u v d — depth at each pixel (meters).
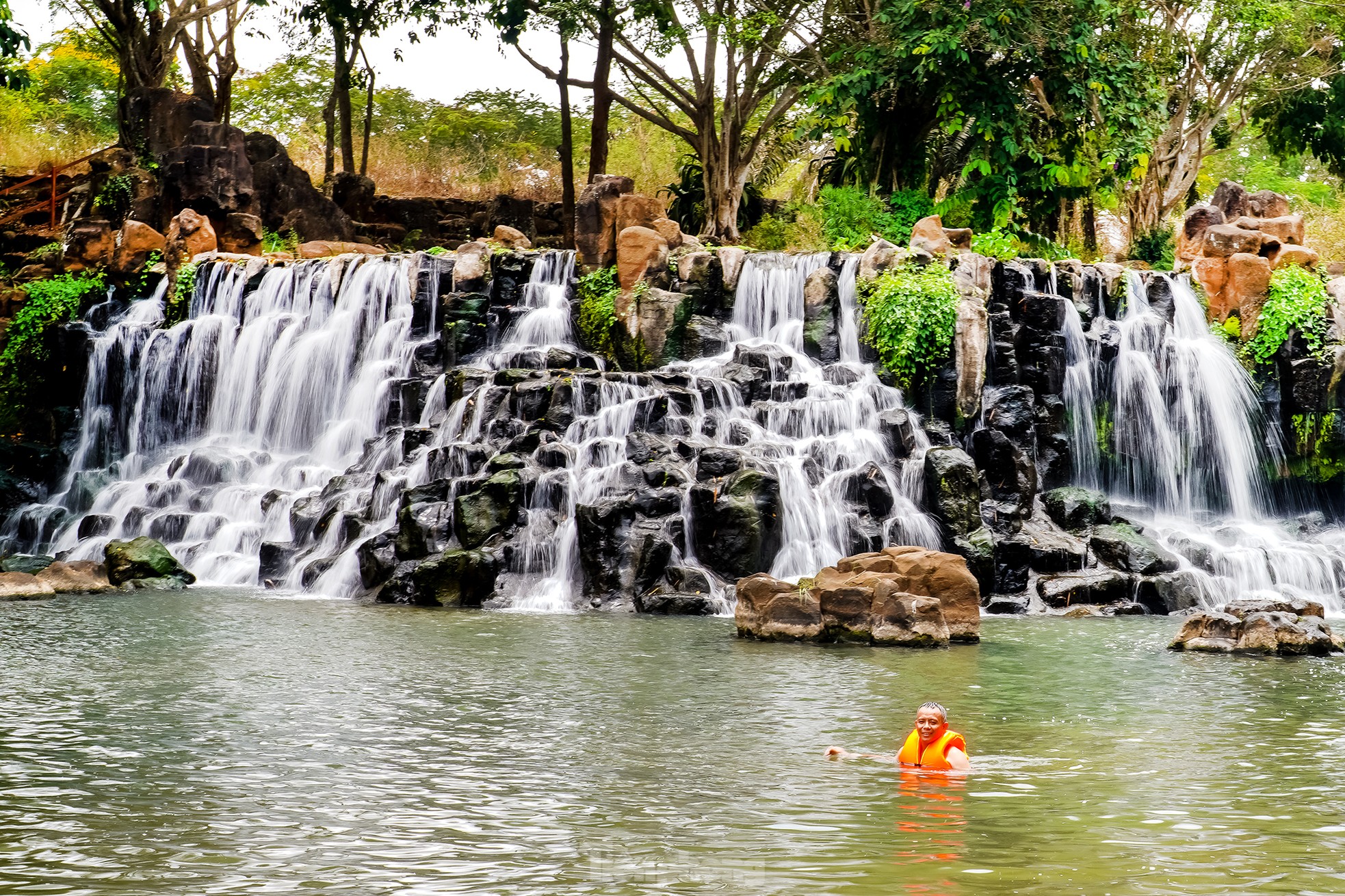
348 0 49.34
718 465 25.41
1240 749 11.91
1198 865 8.24
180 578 26.59
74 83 68.50
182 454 33.41
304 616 21.41
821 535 25.67
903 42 39.38
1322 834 8.99
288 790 10.13
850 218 39.69
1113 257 45.84
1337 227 45.81
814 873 8.02
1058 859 8.35
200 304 35.59
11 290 36.97
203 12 46.53
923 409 29.22
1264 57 48.88
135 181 41.28
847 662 17.20
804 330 30.98
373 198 49.47
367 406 31.95
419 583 23.89
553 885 7.76
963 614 19.78
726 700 14.23
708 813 9.47
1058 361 29.58
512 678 15.52
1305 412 31.42
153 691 14.39
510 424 27.41
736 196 45.75
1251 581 26.78
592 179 33.97
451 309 32.75
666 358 31.33
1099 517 27.48
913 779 10.62
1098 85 39.50
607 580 23.77
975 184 40.69
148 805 9.65
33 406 35.62
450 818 9.32
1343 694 15.02
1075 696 14.80
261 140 43.66
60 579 24.67
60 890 7.65
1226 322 32.34
